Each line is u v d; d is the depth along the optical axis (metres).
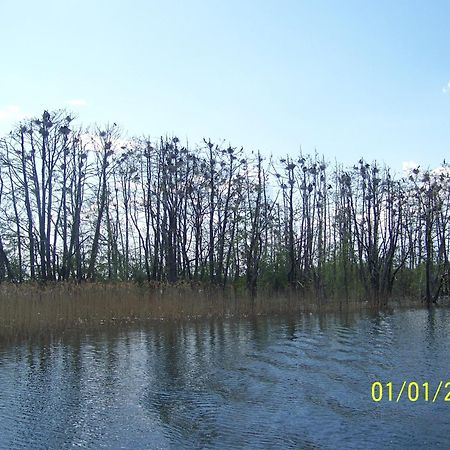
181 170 41.16
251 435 9.80
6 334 21.09
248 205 41.53
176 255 42.94
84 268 40.19
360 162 58.62
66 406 11.79
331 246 44.09
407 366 15.30
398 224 43.28
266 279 40.56
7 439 9.84
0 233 38.00
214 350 18.30
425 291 43.34
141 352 18.00
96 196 40.81
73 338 21.02
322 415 10.86
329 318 29.05
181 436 9.84
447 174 42.56
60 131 36.91
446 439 9.44
